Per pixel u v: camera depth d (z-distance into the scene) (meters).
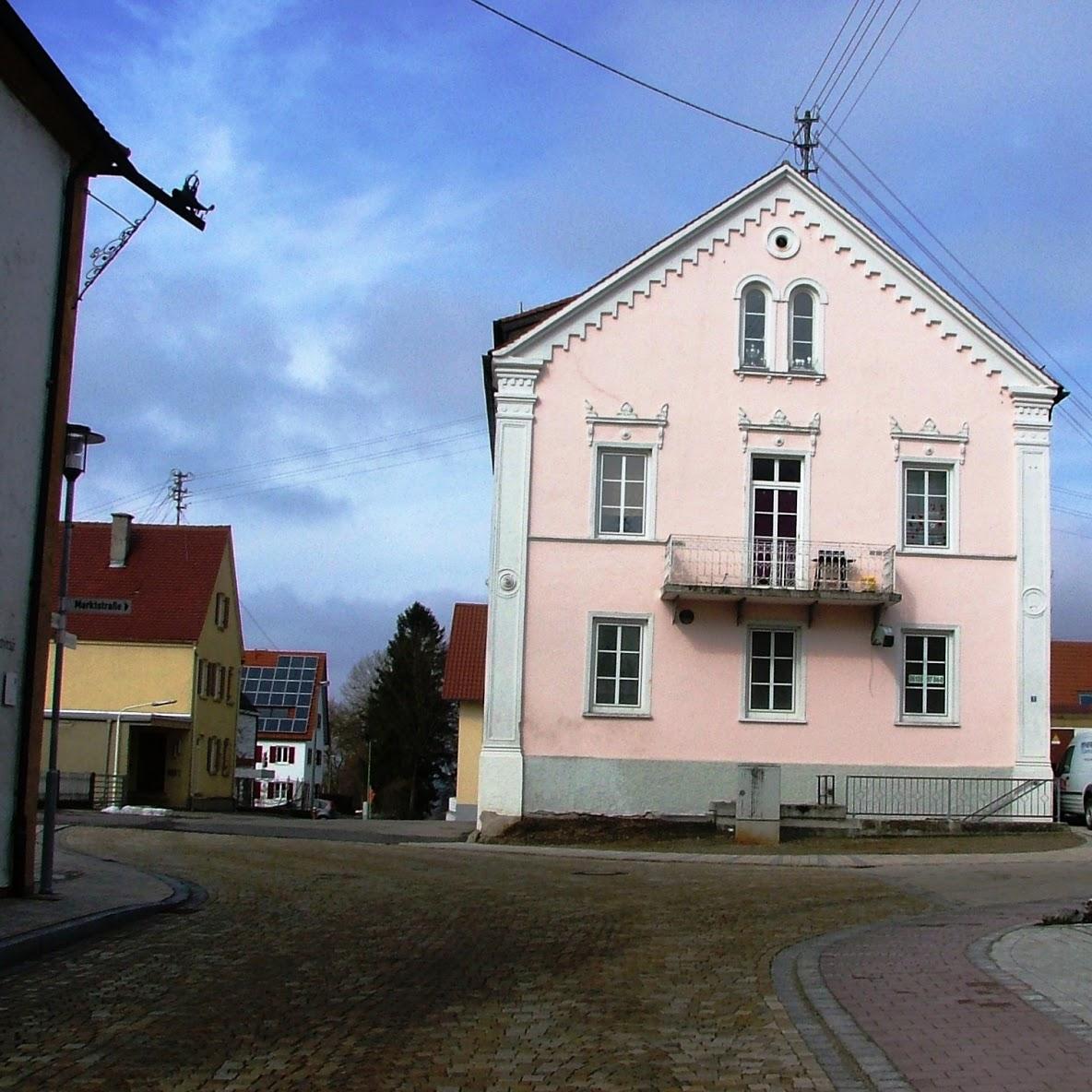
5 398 13.32
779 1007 9.20
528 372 28.62
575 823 27.38
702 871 20.64
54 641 14.09
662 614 28.38
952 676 28.78
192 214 15.66
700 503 28.66
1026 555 29.12
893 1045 7.91
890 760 28.45
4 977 9.90
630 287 29.03
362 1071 7.39
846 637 28.67
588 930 13.09
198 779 51.41
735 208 29.34
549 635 28.16
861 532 28.84
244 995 9.41
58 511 14.46
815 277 29.36
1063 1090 6.86
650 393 28.80
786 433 28.94
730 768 28.12
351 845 24.39
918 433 29.12
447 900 15.26
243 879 17.12
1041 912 14.96
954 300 29.38
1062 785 31.02
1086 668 56.31
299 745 85.50
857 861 22.39
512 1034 8.34
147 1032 8.23
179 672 49.31
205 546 53.44
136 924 12.77
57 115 13.95
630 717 28.08
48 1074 7.23
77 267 14.67
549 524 28.38
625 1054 7.85
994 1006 8.96
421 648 87.50
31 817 13.88
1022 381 29.48
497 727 27.86
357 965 10.73
